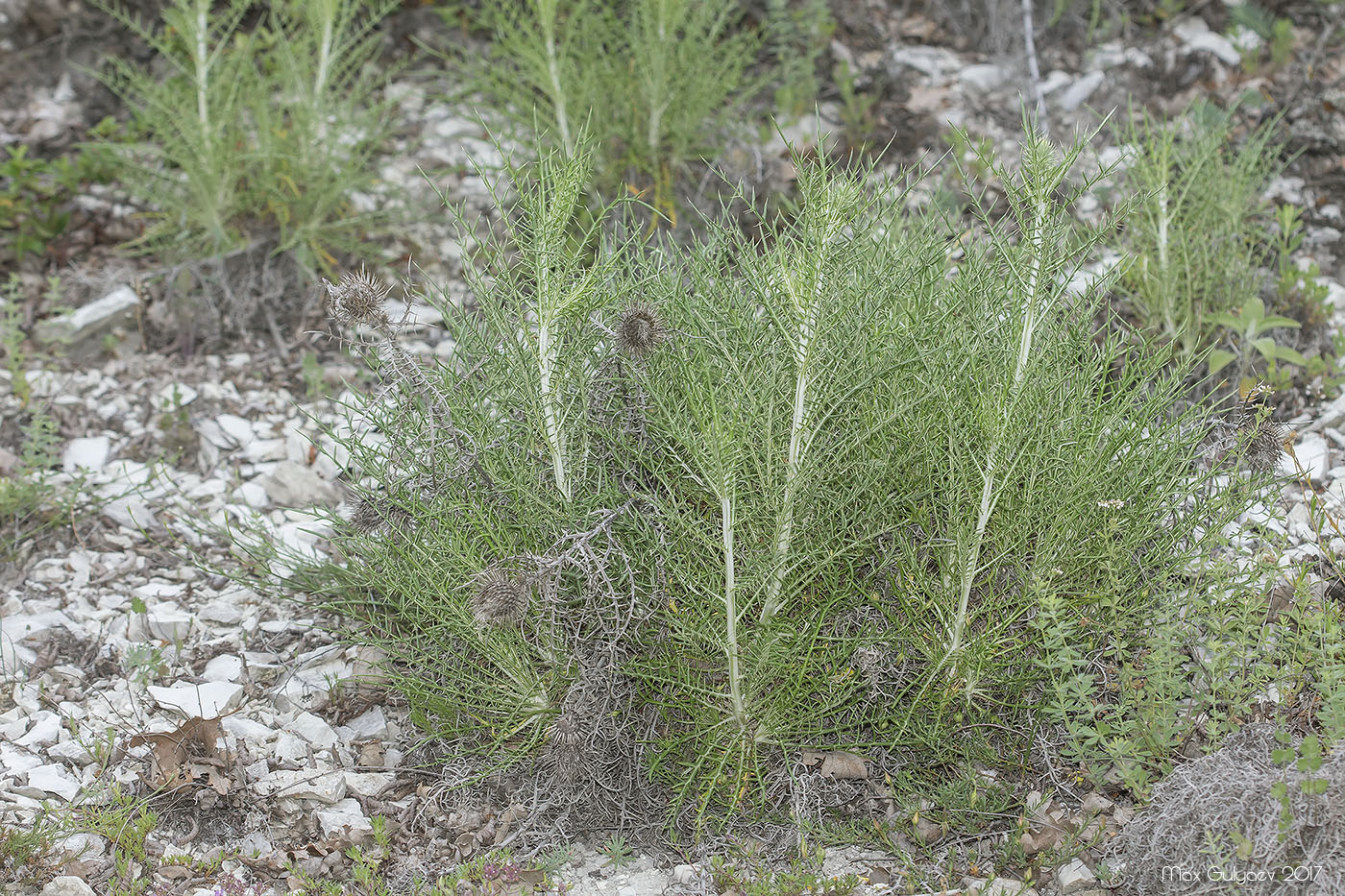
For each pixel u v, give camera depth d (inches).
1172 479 114.5
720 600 111.5
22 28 159.9
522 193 113.5
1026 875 109.8
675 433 109.8
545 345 112.5
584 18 138.9
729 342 113.2
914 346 112.8
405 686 114.7
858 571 114.9
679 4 135.7
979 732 113.0
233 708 117.4
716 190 138.6
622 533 113.8
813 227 109.7
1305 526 120.2
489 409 115.6
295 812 113.6
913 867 110.9
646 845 113.0
